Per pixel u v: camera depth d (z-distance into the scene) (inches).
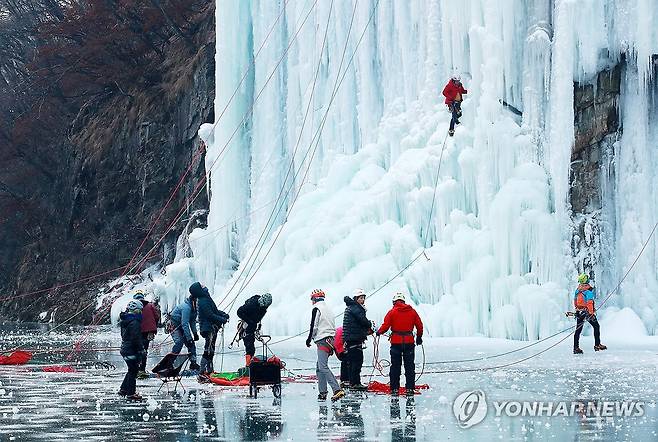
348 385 755.4
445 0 1494.8
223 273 1845.5
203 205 2502.5
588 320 1064.2
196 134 2615.7
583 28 1354.6
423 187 1424.7
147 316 843.4
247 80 1878.7
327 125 1674.5
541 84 1403.8
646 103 1333.7
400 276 1376.7
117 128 2987.2
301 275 1465.3
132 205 2864.2
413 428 539.5
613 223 1355.8
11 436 520.1
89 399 705.6
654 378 768.3
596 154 1373.0
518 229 1305.4
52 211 3196.4
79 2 3378.4
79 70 3225.9
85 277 2866.6
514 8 1425.9
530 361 949.2
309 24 1737.2
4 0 3799.2
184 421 578.9
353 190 1545.3
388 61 1595.7
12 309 3112.7
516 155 1379.2
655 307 1285.7
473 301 1306.6
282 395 728.3
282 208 1774.1
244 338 825.5
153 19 3043.8
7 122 3575.3
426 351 1104.8
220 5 1870.1
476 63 1440.7
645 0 1314.0
